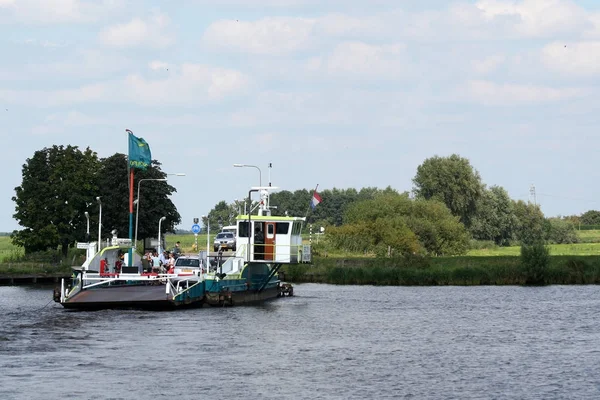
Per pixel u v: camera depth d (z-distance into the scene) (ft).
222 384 312.09
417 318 529.45
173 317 506.07
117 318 497.05
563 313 564.30
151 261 642.22
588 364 359.46
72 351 374.22
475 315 550.36
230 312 543.39
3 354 365.40
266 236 611.06
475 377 329.72
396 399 292.61
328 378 325.42
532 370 345.10
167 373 330.13
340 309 581.94
